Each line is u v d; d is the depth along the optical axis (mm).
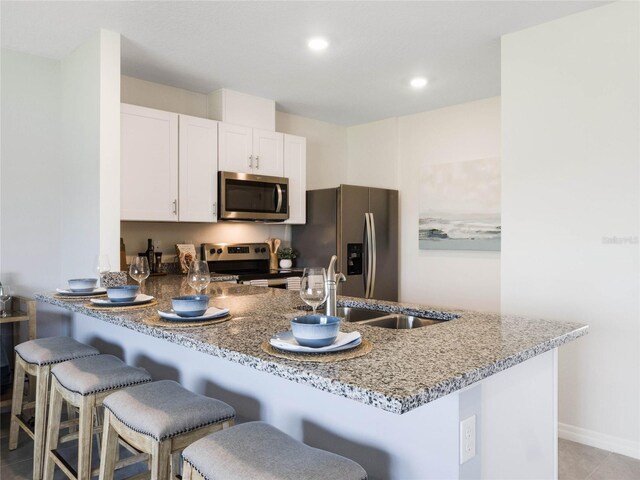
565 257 2693
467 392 1217
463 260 4484
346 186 4359
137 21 2756
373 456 1363
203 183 3773
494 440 1394
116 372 1871
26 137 3223
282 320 1754
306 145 4965
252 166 4090
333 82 3812
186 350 2088
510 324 1697
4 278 3127
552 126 2730
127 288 2043
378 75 3646
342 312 2393
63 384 1877
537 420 1619
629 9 2479
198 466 1188
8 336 3160
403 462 1295
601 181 2570
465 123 4438
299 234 4750
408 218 4895
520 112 2848
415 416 1271
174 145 3602
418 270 4812
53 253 3340
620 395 2541
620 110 2508
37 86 3270
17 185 3188
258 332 1529
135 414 1461
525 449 1551
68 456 2438
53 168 3344
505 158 2904
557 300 2723
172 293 2615
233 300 2336
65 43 3070
